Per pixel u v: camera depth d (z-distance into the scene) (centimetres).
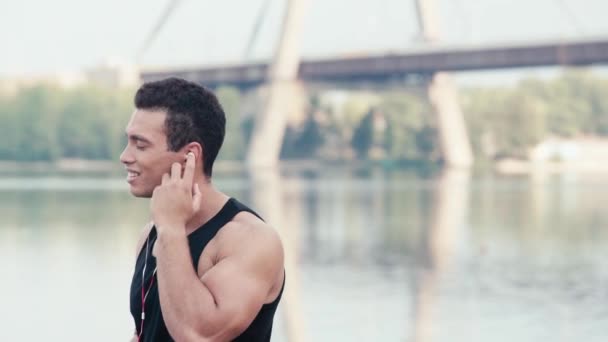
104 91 9331
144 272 326
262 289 312
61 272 2331
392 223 3978
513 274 2478
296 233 3491
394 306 1923
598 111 11962
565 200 5531
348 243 3166
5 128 9575
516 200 5506
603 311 1917
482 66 7081
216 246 315
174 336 304
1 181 7206
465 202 5294
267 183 6662
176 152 319
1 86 9912
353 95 10938
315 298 2005
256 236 315
